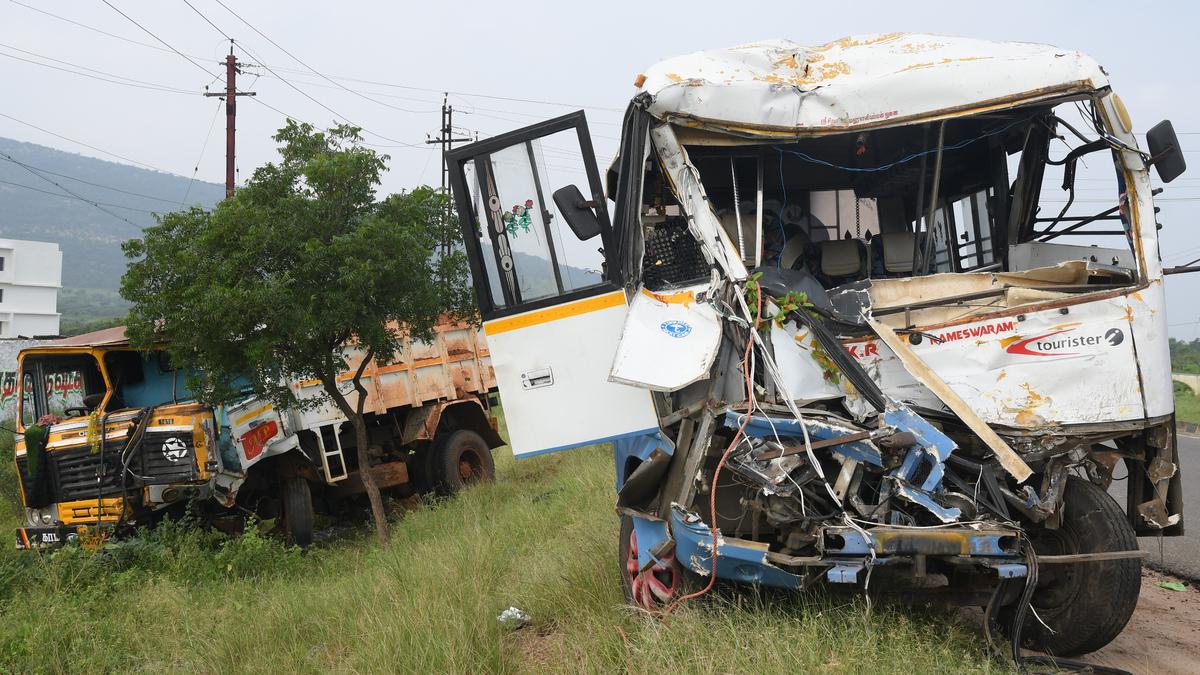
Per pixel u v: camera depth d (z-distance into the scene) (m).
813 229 6.73
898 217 6.71
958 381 4.92
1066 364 4.82
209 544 10.35
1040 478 4.86
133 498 10.30
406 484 14.12
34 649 6.98
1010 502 4.68
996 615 4.76
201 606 8.36
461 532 9.29
